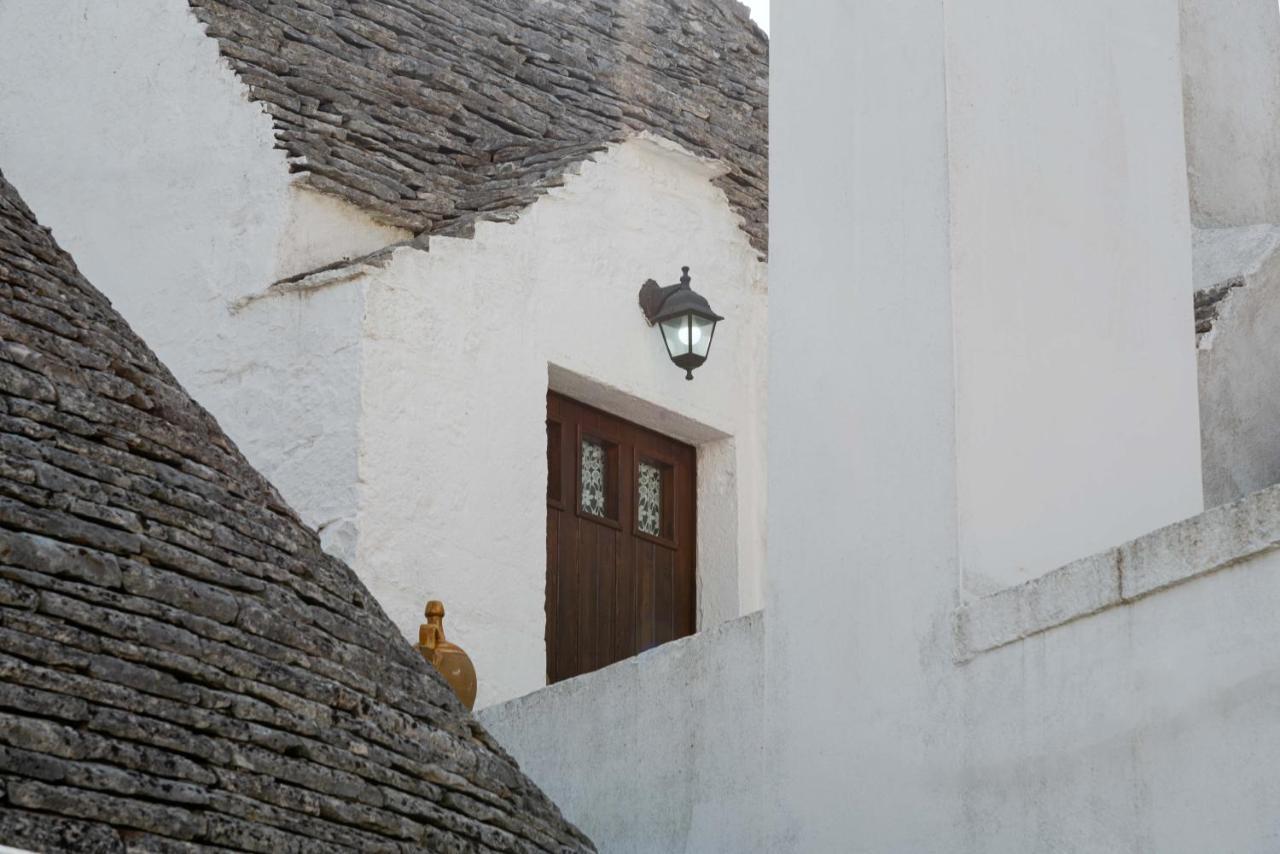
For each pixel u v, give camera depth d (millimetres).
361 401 12570
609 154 14367
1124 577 8500
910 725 9211
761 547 14680
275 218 13312
